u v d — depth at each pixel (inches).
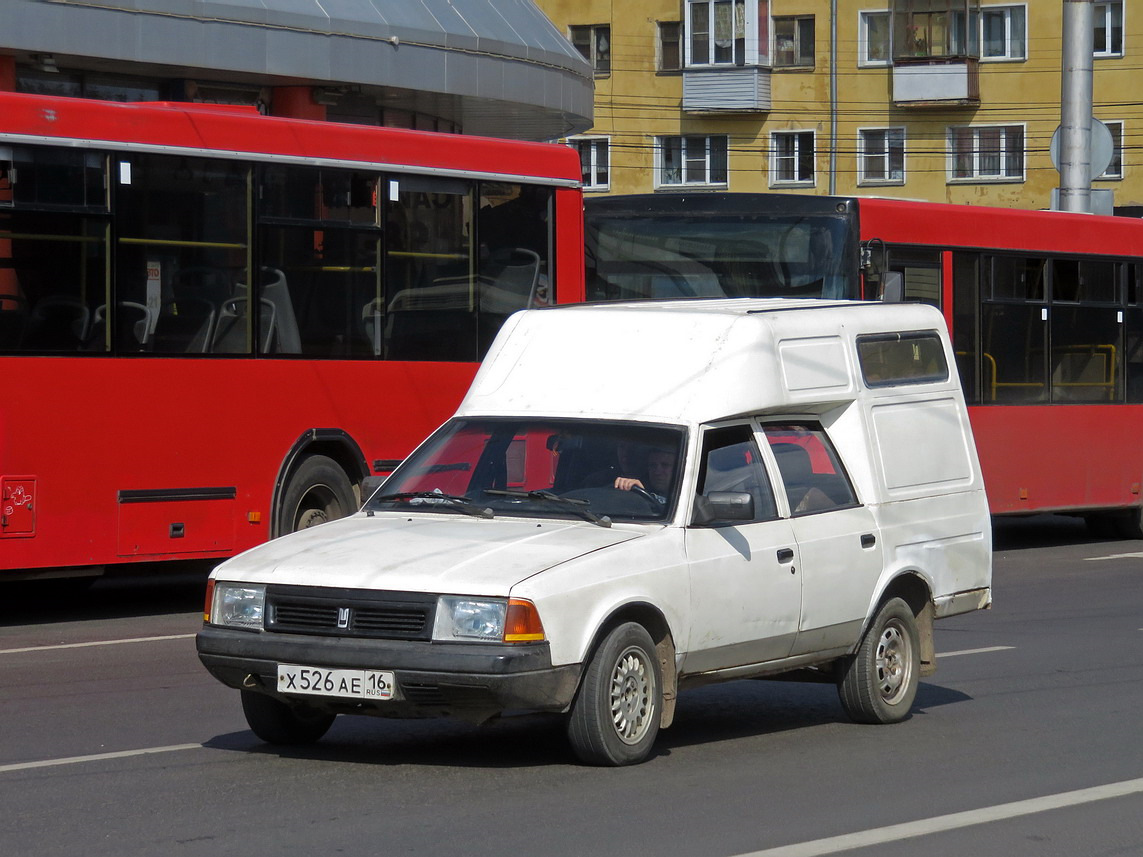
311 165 703.7
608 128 2859.3
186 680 528.4
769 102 2778.1
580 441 429.7
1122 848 333.7
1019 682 543.8
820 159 2763.3
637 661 396.2
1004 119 2669.8
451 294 754.8
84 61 970.1
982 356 954.7
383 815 350.6
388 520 422.9
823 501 453.1
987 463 953.5
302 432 702.5
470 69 1123.9
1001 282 967.6
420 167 741.3
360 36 1055.6
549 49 1195.9
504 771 395.2
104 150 644.1
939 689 530.0
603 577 384.2
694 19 2787.9
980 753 428.1
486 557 381.7
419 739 434.9
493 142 772.6
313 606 379.2
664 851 324.5
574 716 387.9
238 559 399.5
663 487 414.9
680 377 436.1
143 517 654.5
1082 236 1011.9
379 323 729.0
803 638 437.4
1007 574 866.1
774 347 448.8
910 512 478.0
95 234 642.2
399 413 735.1
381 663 369.4
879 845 333.1
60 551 633.0
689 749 429.1
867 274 876.6
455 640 368.2
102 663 563.2
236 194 682.2
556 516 415.2
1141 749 434.9
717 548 413.7
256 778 386.3
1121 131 2571.4
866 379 475.5
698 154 2829.7
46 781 382.0
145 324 656.4
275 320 694.5
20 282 624.1
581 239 805.2
